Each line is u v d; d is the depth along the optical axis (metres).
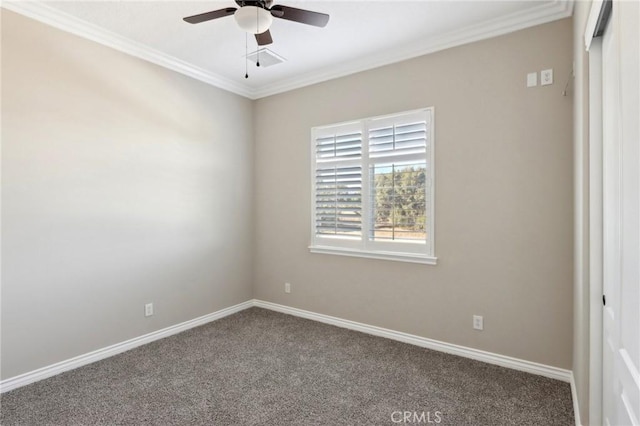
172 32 2.96
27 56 2.56
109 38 2.98
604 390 1.72
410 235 3.28
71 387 2.52
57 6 2.56
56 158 2.72
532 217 2.70
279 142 4.23
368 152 3.52
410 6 2.58
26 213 2.57
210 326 3.79
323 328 3.71
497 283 2.85
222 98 4.07
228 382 2.59
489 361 2.88
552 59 2.60
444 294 3.11
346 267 3.71
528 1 2.52
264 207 4.39
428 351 3.12
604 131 1.68
